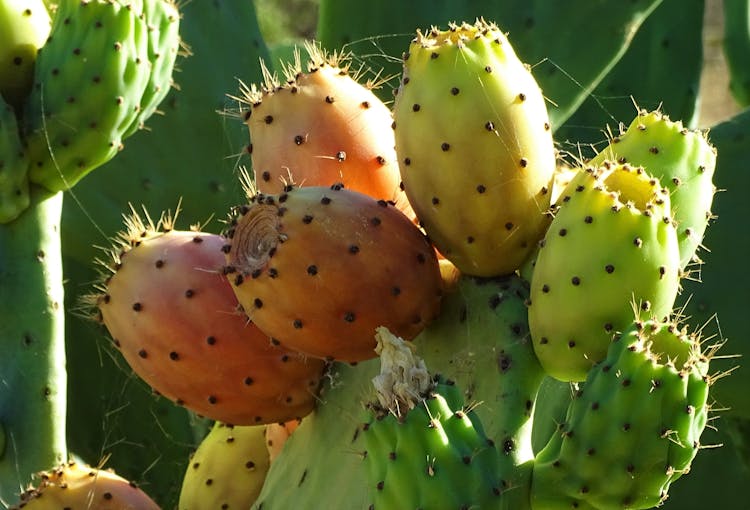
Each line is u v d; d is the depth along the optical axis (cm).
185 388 78
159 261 78
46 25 95
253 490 85
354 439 78
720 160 108
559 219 72
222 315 77
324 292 73
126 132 95
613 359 69
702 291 105
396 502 68
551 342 72
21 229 94
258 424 80
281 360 78
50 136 93
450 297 76
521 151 74
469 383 75
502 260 75
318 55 83
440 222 75
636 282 71
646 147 74
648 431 69
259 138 80
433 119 74
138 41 93
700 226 74
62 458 94
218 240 79
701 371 70
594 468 69
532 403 74
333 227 73
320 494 78
